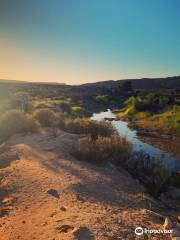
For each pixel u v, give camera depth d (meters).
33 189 9.36
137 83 179.00
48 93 98.06
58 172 11.09
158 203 9.77
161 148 23.89
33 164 11.96
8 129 17.91
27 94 81.12
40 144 15.42
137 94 90.81
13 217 7.61
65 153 13.81
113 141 14.04
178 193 11.20
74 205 8.16
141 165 13.25
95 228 6.58
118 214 7.79
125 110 61.12
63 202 8.34
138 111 52.88
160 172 11.50
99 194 9.38
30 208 8.07
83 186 9.82
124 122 44.44
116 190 10.07
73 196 8.85
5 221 7.43
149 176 12.21
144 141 27.23
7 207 8.26
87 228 6.52
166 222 7.25
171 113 42.62
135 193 10.18
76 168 11.75
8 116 18.81
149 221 7.50
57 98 71.00
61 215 7.36
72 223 6.81
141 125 38.94
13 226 7.09
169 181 11.53
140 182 11.73
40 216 7.49
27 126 18.80
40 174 10.73
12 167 11.60
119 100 91.06
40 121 21.91
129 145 14.23
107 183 10.57
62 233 6.39
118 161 13.34
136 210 8.43
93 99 85.50
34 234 6.55
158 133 32.09
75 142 15.03
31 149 14.34
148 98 57.69
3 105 32.16
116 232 6.51
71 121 21.36
